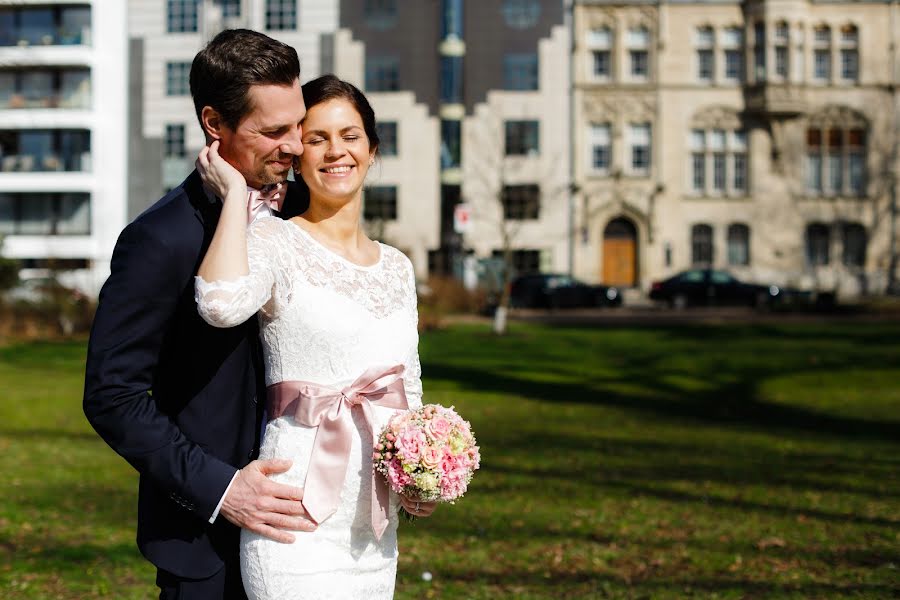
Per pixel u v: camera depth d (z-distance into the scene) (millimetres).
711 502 7348
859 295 39438
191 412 2508
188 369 2506
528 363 18406
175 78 39844
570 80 39844
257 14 40094
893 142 40062
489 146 39938
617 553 5910
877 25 40000
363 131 2654
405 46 40000
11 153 40062
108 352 2387
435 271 35375
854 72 40188
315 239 2590
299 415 2486
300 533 2459
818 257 40344
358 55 40125
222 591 2549
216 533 2537
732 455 9656
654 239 39844
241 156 2498
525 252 39969
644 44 40062
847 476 8477
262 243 2441
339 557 2502
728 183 40219
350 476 2502
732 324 27141
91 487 7922
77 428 11469
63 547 6012
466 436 2598
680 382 16188
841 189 40219
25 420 11914
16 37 39938
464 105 40062
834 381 16078
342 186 2604
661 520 6766
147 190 40000
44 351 20641
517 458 9367
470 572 5508
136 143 40000
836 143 40250
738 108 39969
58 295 24453
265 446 2537
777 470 8773
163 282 2424
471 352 20188
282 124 2451
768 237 40031
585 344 21875
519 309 33812
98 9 39625
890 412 13180
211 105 2447
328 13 40125
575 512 7012
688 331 25031
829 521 6730
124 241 2459
